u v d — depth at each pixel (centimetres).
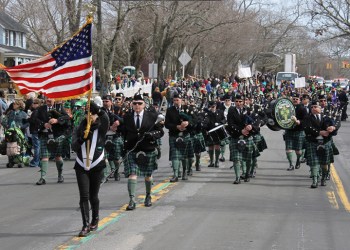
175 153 1717
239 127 1683
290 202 1435
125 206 1359
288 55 7550
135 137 1302
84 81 1145
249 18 6688
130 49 7100
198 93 4978
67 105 1673
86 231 1080
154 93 3472
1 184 1700
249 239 1070
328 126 1620
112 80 4888
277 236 1095
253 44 8794
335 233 1122
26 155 2127
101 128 1090
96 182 1101
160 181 1742
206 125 1977
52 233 1109
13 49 6162
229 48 8256
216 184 1691
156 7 5125
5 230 1135
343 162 2244
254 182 1738
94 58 5456
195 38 6919
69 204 1393
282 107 1922
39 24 7750
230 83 5966
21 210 1325
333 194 1556
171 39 5431
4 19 6519
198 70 9406
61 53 1165
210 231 1126
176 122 1697
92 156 1077
